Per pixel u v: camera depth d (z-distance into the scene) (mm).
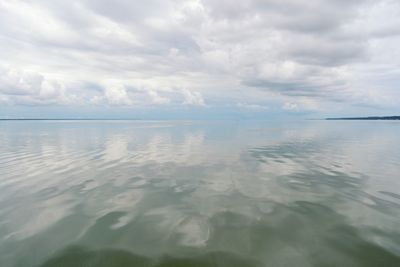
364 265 3643
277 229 4816
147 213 5633
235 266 3658
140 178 8945
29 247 4148
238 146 19016
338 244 4227
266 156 14047
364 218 5297
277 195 6930
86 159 13125
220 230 4785
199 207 6016
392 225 4941
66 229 4816
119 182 8367
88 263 3713
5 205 6145
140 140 24250
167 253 3982
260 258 3852
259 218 5336
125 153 15305
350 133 33938
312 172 9875
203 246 4195
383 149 17062
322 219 5254
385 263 3680
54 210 5820
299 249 4094
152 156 14148
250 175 9383
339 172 9852
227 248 4137
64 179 8773
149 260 3793
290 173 9703
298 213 5598
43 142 22094
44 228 4863
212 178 8938
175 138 26547
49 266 3637
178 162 12211
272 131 38906
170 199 6605
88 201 6449
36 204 6223
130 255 3924
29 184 8086
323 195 6887
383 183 8148
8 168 10711
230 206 6070
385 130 41562
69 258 3836
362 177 9000
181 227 4918
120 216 5465
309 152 15641
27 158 13445
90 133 35094
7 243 4273
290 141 22922
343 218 5297
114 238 4457
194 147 18391
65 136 29312
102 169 10516
